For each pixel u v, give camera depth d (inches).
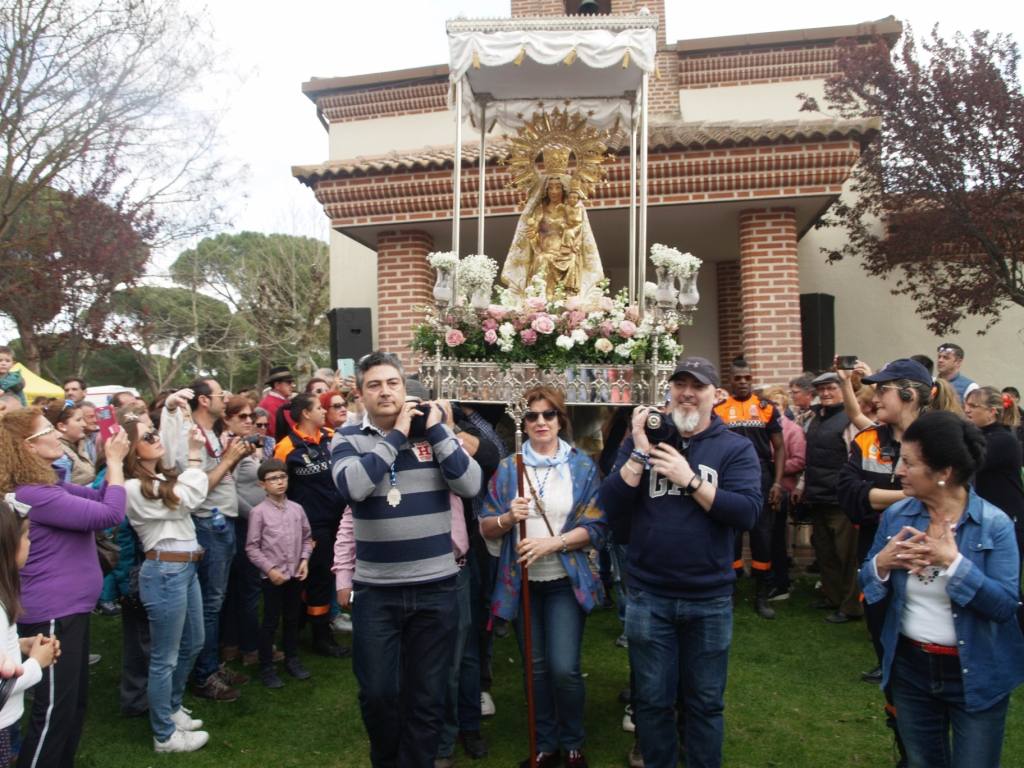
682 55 518.6
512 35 243.0
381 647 145.3
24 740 144.5
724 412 278.5
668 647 142.9
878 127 342.6
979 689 113.0
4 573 114.4
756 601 276.7
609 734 185.2
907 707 121.0
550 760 167.9
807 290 436.8
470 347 229.0
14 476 146.7
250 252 1032.2
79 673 150.6
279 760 176.9
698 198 352.2
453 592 150.7
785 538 290.7
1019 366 429.7
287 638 223.9
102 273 490.3
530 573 167.2
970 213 372.5
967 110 372.2
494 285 283.6
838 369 203.5
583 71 276.1
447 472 146.7
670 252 225.3
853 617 264.5
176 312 901.2
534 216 278.2
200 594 191.9
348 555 165.0
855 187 403.2
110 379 1071.6
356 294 494.9
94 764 173.5
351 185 378.6
